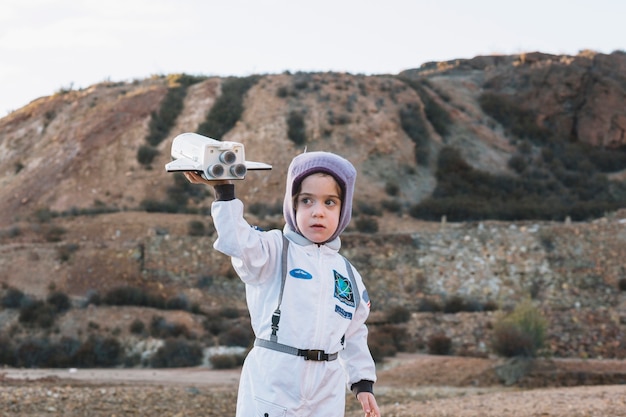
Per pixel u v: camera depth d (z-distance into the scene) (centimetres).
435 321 4500
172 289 5238
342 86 8094
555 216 6700
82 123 7825
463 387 3247
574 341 4228
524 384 3288
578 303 5228
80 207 6719
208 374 3528
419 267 5516
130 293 4662
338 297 514
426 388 3158
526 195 7188
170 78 8656
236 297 5225
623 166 8012
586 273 5453
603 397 1873
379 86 8206
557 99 8406
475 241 5719
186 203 6719
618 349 4184
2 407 1714
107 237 5875
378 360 3744
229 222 493
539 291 5331
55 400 1847
